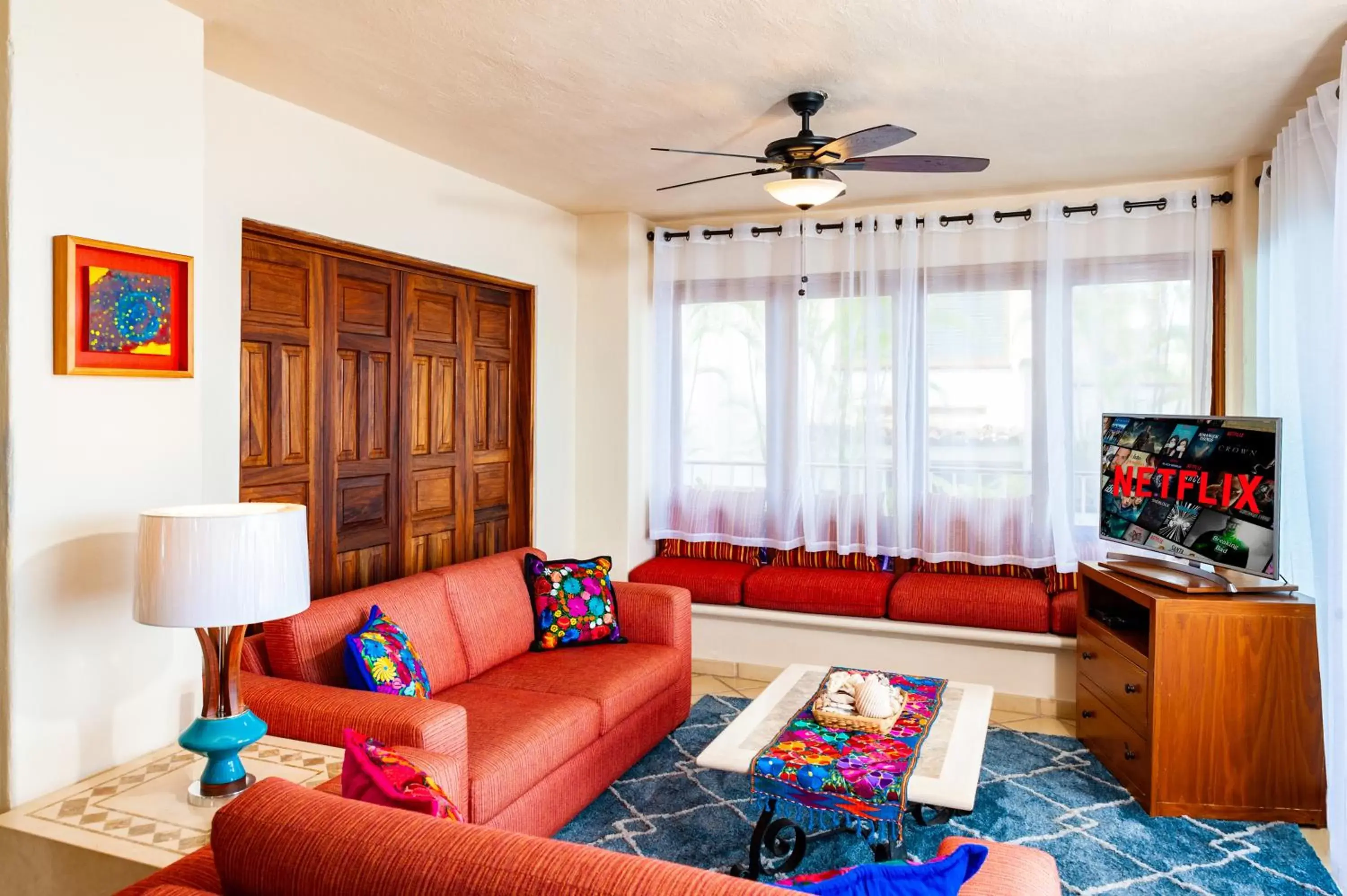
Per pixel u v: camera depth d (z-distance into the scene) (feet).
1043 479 14.89
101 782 7.34
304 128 10.97
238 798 4.68
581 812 10.50
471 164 13.55
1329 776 9.10
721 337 17.03
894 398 15.90
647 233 17.52
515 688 11.07
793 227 16.52
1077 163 13.41
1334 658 8.93
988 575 15.52
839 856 9.39
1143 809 10.66
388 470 12.82
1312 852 9.57
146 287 7.88
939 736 9.12
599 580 13.32
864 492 16.19
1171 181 14.48
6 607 6.93
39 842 6.35
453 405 14.26
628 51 9.23
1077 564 14.42
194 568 6.40
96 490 7.52
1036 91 10.36
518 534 15.98
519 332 15.90
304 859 4.27
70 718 7.33
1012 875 5.57
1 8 6.86
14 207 6.88
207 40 8.94
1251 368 13.25
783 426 16.74
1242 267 13.35
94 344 7.43
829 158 10.02
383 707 8.21
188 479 8.30
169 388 8.13
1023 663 14.26
